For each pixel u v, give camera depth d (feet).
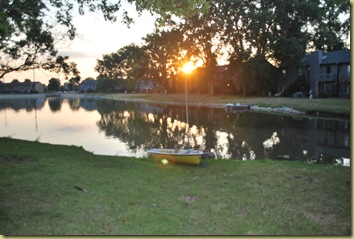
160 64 238.89
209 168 36.22
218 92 230.89
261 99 161.99
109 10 54.95
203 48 199.11
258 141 67.00
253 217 21.74
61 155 41.50
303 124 90.63
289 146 61.93
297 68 182.09
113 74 404.77
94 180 29.63
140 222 20.63
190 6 29.73
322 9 169.07
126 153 55.21
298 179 30.78
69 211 22.21
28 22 53.31
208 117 113.50
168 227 19.94
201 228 19.90
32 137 73.82
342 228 20.15
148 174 32.78
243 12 174.09
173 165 37.47
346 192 26.96
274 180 30.42
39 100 257.14
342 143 64.39
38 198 24.64
